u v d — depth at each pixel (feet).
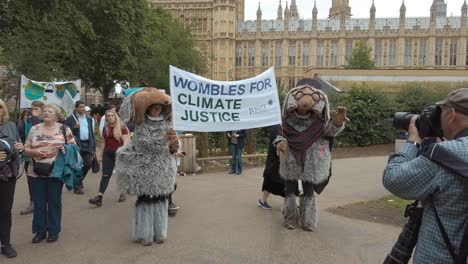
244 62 252.21
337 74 107.55
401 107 71.56
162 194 17.01
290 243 17.51
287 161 18.92
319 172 18.79
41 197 17.31
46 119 17.16
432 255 7.43
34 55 73.97
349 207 24.16
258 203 24.73
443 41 230.07
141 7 92.17
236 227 19.80
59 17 73.46
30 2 65.62
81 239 17.81
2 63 77.51
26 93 39.22
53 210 17.37
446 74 103.65
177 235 18.48
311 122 19.04
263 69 250.16
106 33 86.99
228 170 39.11
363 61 170.50
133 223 17.44
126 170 16.75
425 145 7.95
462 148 7.11
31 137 17.11
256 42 249.34
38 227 17.37
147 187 16.66
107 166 23.98
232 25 247.91
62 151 17.13
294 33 246.06
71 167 17.22
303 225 19.39
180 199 26.02
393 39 236.22
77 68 86.28
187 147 36.99
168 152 17.21
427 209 7.73
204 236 18.37
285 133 19.12
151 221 17.16
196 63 150.10
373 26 236.63
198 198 26.32
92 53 86.43
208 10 248.32
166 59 127.13
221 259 15.64
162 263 15.19
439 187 7.25
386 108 68.03
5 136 15.65
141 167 16.72
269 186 23.12
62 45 75.87
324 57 243.19
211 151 46.52
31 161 17.15
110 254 16.05
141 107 16.71
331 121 18.75
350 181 33.73
